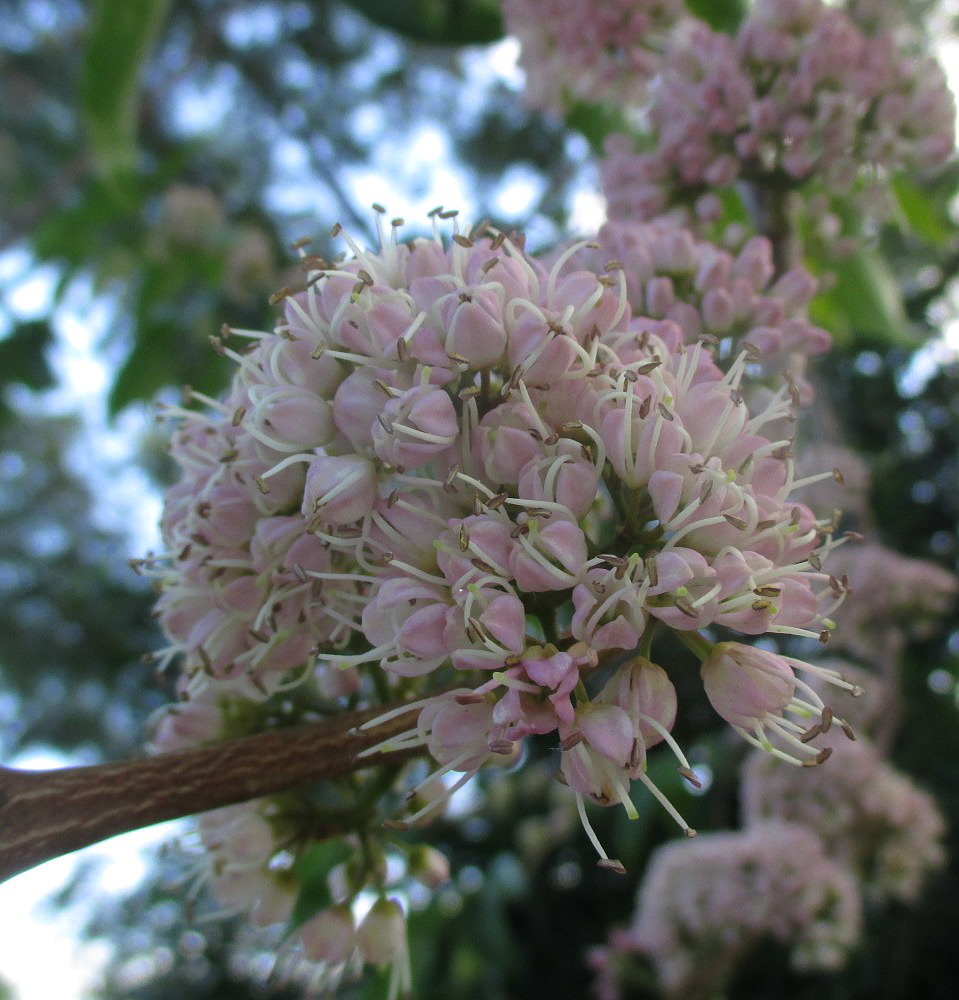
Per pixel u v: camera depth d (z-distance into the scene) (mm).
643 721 88
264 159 686
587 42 204
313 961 123
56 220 399
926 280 505
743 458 98
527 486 91
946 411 535
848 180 171
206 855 127
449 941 484
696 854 299
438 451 91
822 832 286
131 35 277
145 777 93
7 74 678
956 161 279
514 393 94
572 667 85
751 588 89
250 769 98
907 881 296
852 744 286
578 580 89
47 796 89
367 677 123
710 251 145
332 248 447
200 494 105
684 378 100
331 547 99
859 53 167
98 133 300
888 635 319
